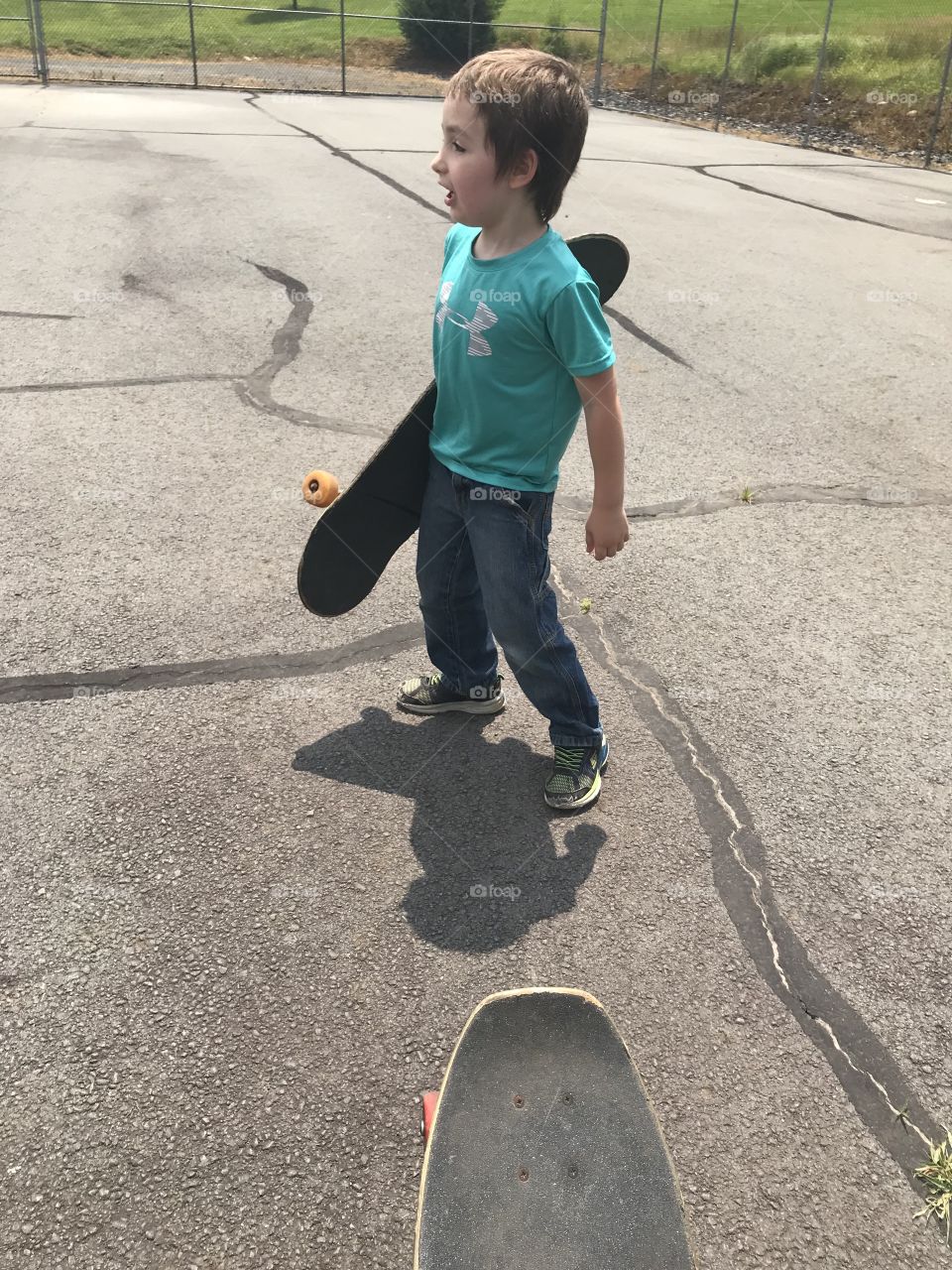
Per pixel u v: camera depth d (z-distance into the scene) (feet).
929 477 13.73
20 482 12.07
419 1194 4.75
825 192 33.63
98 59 73.05
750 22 77.10
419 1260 4.34
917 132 47.47
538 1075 5.05
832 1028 6.15
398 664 9.29
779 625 10.26
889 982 6.48
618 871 7.19
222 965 6.32
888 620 10.46
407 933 6.61
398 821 7.52
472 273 6.22
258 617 9.84
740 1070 5.87
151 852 7.11
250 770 7.93
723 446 14.34
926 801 8.02
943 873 7.34
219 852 7.15
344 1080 5.69
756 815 7.78
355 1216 5.06
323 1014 6.05
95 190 26.35
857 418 15.52
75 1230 4.92
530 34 77.87
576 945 6.61
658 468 13.58
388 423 14.28
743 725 8.76
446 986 6.26
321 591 7.65
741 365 17.42
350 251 22.15
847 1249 5.03
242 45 82.99
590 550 6.92
